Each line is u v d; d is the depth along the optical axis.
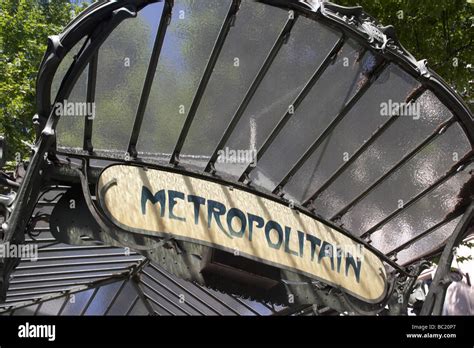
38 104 5.57
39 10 18.41
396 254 8.19
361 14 6.36
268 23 6.24
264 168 7.17
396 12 10.16
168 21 5.76
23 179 5.58
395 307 7.82
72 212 5.98
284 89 6.75
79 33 5.40
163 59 6.23
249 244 6.53
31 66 16.19
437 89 6.72
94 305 10.91
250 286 6.99
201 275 6.64
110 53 6.03
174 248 6.45
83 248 8.27
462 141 7.38
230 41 6.33
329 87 6.78
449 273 7.57
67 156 5.89
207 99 6.60
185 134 6.40
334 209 7.74
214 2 6.01
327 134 6.87
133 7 5.51
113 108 6.25
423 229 8.15
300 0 5.98
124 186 6.00
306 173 7.38
